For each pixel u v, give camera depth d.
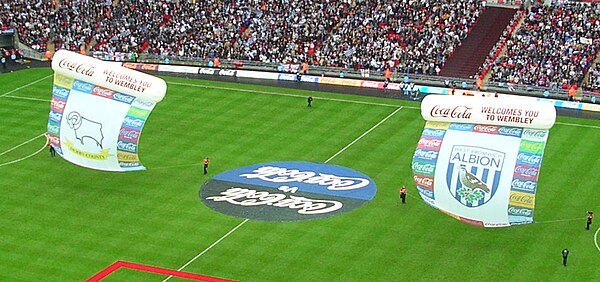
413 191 82.06
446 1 130.00
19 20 134.25
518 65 116.81
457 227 75.06
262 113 103.81
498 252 70.81
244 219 76.38
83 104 82.62
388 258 69.88
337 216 76.94
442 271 67.94
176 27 132.88
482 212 71.81
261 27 130.88
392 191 82.19
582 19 123.12
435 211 78.00
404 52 122.19
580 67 115.44
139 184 83.44
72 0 139.25
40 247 71.50
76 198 80.44
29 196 80.88
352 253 70.69
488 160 70.94
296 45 126.62
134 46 130.75
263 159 89.94
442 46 122.50
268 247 71.56
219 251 70.88
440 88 113.75
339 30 128.50
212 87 114.50
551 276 67.19
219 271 67.81
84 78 82.38
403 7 129.75
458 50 122.00
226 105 106.75
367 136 96.25
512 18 125.75
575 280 66.56
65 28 134.25
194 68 122.81
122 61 127.75
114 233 73.88
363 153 91.44
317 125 99.75
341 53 123.94
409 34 125.38
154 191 82.00
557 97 111.25
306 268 68.31
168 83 116.06
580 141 95.38
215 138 95.56
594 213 77.62
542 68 115.62
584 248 71.38
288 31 129.25
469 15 127.12
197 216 77.00
